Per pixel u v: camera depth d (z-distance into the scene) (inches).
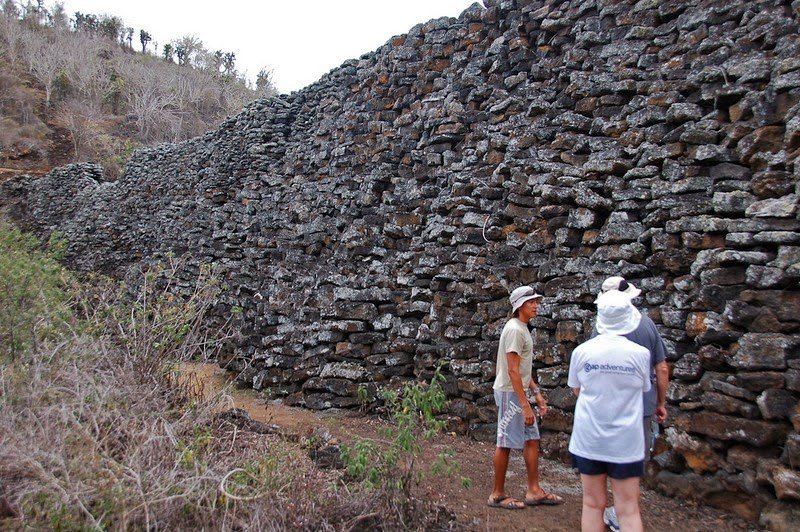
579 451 137.4
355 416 266.8
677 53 244.4
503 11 332.5
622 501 133.0
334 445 208.7
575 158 257.9
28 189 886.4
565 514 165.5
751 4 225.9
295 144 480.1
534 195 258.4
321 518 150.0
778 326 165.5
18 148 1275.8
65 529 128.6
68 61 1718.8
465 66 345.7
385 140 377.1
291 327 319.0
